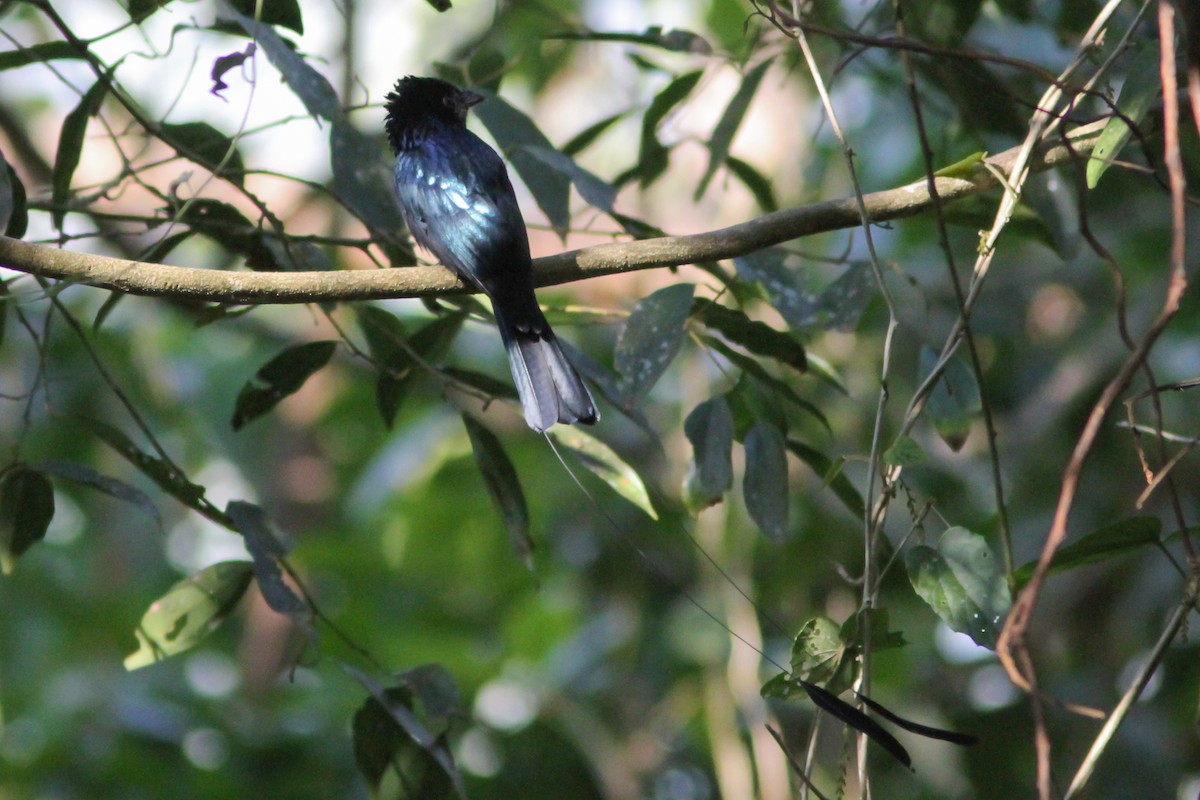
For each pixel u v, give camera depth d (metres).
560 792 11.98
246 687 13.85
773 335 6.78
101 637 14.59
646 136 8.53
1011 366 12.95
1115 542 5.26
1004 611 5.26
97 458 15.15
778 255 7.32
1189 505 11.71
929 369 6.68
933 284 12.73
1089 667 11.62
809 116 13.41
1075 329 12.93
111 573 15.70
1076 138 6.16
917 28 8.71
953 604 5.31
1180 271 4.34
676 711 12.27
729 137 8.02
